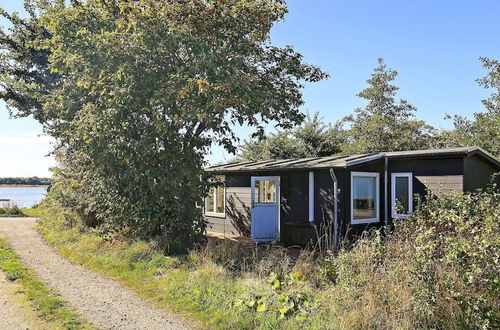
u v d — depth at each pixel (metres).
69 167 15.70
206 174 11.55
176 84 10.27
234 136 12.38
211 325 5.75
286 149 24.91
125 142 10.28
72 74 11.38
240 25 12.07
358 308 5.53
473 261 4.91
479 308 4.78
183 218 11.21
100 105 10.66
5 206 26.89
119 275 8.59
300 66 14.32
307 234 11.96
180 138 10.47
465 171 10.93
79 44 10.88
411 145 25.34
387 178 12.40
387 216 12.32
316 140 24.62
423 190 11.59
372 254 6.23
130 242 10.91
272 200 13.96
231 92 10.42
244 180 15.04
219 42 11.73
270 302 6.22
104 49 10.48
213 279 7.60
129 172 10.52
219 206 16.34
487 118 19.36
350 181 11.53
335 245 11.05
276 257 8.62
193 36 10.91
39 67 23.39
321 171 12.13
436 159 11.33
